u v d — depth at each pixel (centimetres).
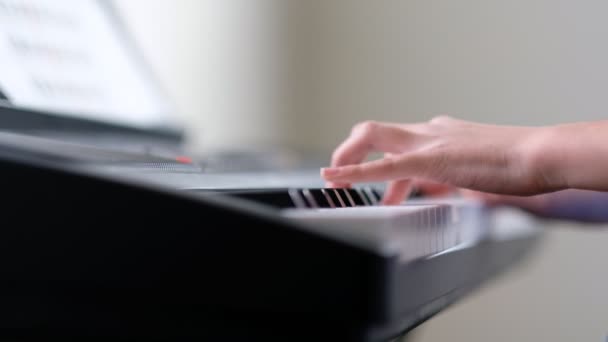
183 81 170
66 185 51
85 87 91
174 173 63
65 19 91
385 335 51
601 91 172
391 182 75
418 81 194
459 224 67
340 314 48
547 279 176
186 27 171
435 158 71
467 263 67
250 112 196
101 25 98
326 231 49
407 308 52
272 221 49
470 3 187
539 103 179
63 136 84
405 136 76
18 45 82
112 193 50
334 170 68
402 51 196
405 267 52
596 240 172
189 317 50
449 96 190
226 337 49
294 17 205
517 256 91
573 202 100
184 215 50
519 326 179
